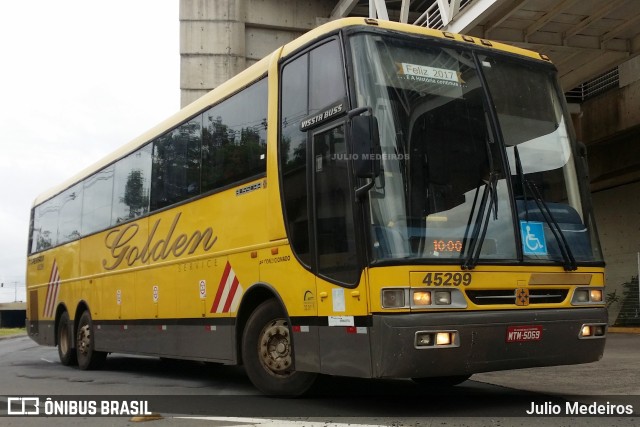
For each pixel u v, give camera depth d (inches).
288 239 267.1
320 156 254.4
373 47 248.7
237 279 301.3
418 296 218.1
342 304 234.4
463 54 265.4
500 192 246.5
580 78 692.7
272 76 292.5
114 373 450.3
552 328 238.5
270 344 280.8
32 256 631.8
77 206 529.3
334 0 1059.9
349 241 233.9
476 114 256.7
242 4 1019.9
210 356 321.1
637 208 802.2
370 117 225.9
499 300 233.8
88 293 486.6
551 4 554.3
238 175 310.3
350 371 229.3
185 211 358.6
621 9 565.6
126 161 447.2
